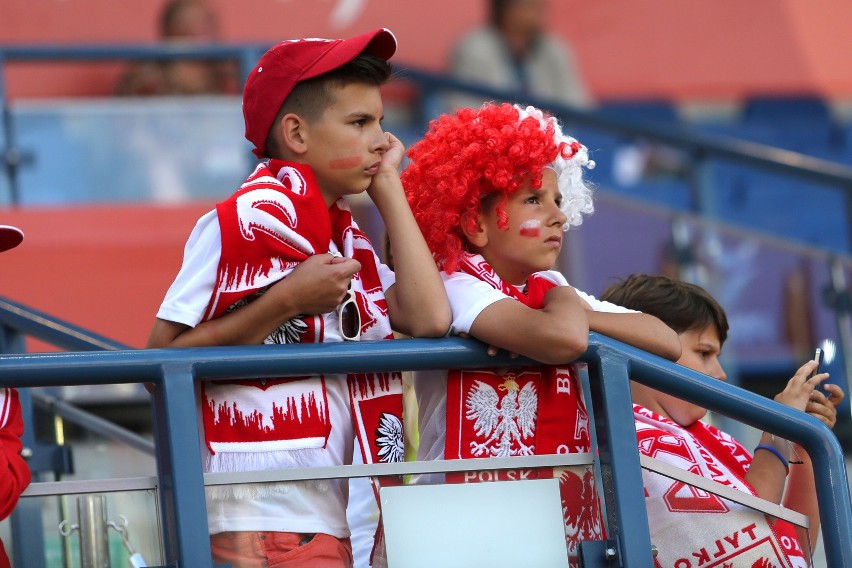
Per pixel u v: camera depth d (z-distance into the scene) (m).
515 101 19.52
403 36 22.56
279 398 7.93
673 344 8.56
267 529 7.70
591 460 8.27
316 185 8.17
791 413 8.52
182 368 7.54
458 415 8.28
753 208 20.92
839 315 17.22
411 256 8.19
